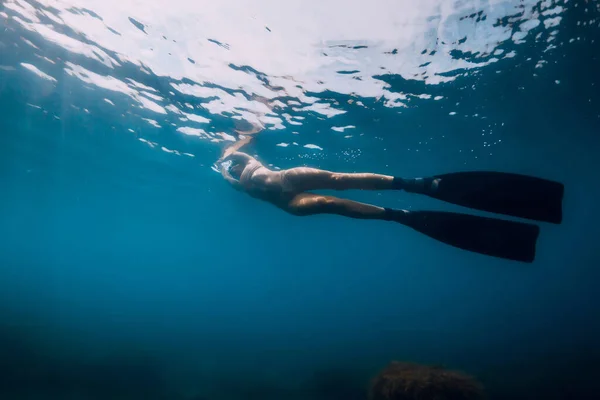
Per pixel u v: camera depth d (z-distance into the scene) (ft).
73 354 59.16
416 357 77.87
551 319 154.40
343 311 264.72
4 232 309.22
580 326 117.70
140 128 54.95
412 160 62.18
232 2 26.61
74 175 95.91
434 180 11.63
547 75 37.19
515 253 10.63
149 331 95.76
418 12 27.48
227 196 95.66
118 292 323.98
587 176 80.23
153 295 344.08
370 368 65.41
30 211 177.37
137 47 33.09
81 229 237.86
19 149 77.41
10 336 63.52
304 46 31.35
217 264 443.73
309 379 58.90
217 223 152.66
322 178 13.78
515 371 62.18
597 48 33.01
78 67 38.34
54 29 32.07
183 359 66.85
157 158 71.41
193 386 51.24
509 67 35.35
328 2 26.23
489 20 28.76
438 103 41.98
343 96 39.93
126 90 42.19
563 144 59.31
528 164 68.08
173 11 28.02
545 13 28.35
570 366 62.28
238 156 20.86
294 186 14.08
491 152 60.03
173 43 31.94
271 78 36.58
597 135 56.39
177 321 126.62
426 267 291.99
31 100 50.01
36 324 80.59
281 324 147.54
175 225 176.14
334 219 114.62
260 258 325.42
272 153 59.11
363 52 32.19
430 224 11.37
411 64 34.12
